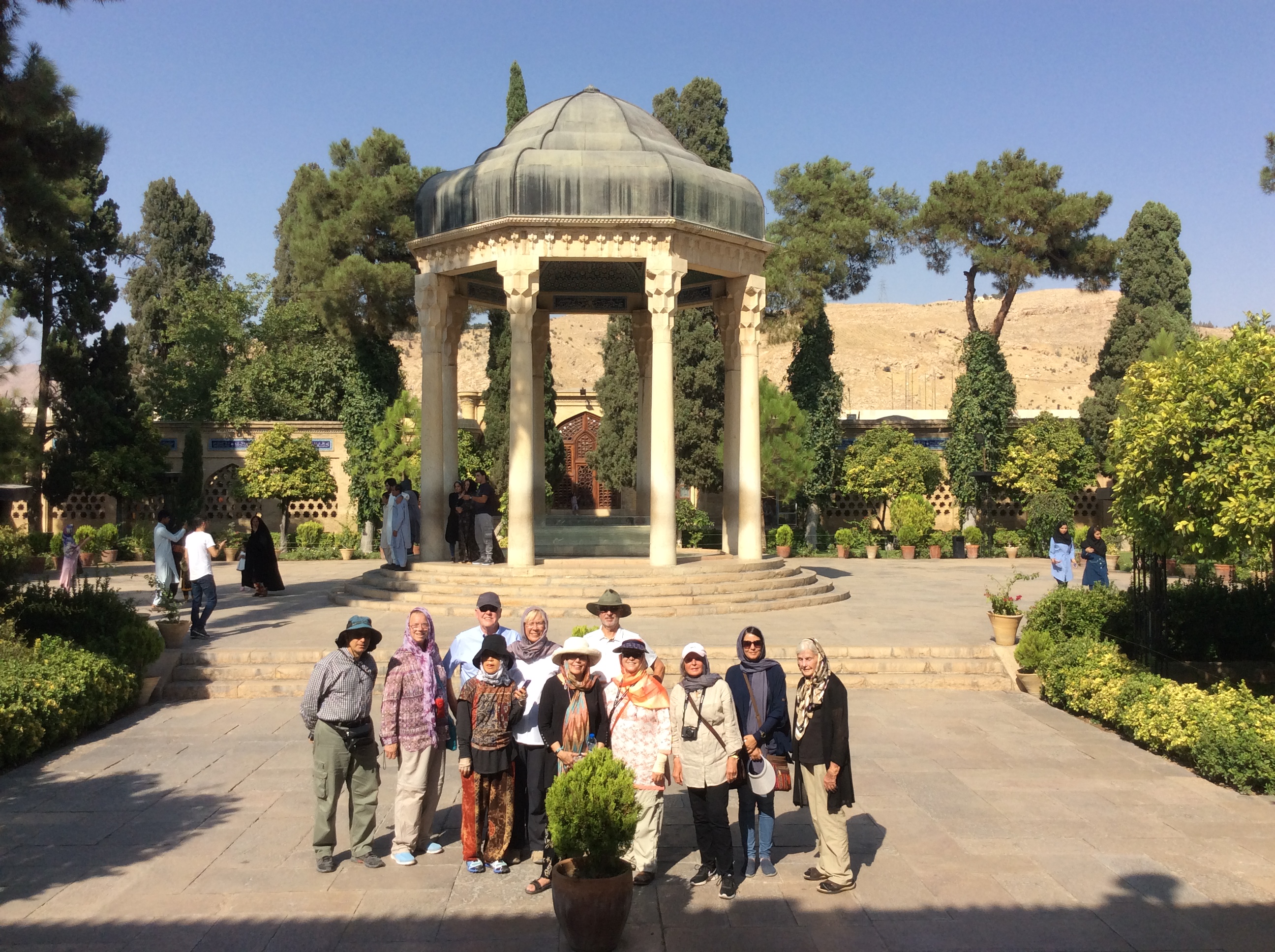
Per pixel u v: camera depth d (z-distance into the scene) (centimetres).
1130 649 1203
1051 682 1128
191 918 581
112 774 869
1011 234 3183
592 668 706
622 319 3266
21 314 3028
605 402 3269
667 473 1648
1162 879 640
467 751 651
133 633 1152
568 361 7312
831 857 619
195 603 1341
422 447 1769
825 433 3212
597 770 555
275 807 782
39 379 3128
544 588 1552
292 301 4147
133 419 3188
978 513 3244
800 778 651
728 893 613
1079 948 544
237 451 3353
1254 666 1227
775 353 7900
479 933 564
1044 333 9531
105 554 2897
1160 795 812
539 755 667
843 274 3266
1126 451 1097
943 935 561
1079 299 10350
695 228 1619
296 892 620
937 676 1224
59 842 704
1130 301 3331
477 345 7719
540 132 1706
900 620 1504
